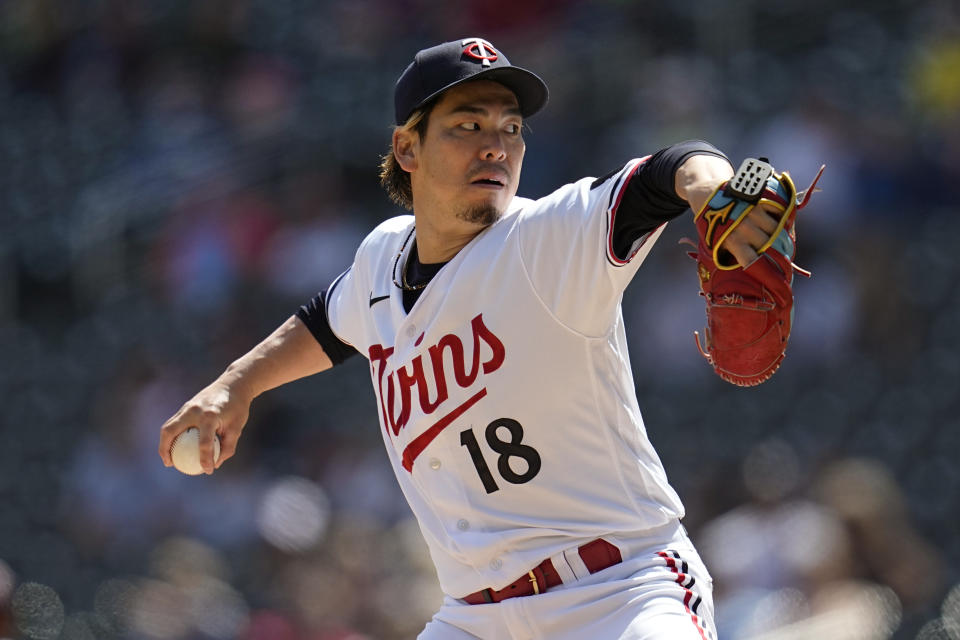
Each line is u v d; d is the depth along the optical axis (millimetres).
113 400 30234
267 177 33938
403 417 10500
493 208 10227
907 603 21109
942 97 30500
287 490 26172
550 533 9984
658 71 31734
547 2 34406
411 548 24375
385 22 36344
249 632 24312
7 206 36438
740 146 29828
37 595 28422
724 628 20578
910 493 26516
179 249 33406
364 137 33656
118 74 38219
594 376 9844
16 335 33969
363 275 11469
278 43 37094
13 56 40156
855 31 32531
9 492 31641
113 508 28656
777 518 21672
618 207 9141
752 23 33000
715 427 27625
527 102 10742
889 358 27906
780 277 8414
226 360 30969
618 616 9789
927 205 29281
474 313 9984
